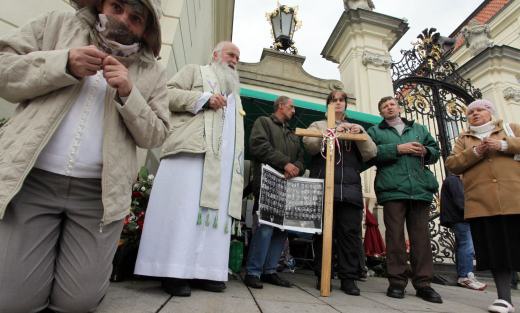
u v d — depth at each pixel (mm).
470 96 7043
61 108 1276
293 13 7020
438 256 5680
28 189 1244
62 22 1409
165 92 1670
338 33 7438
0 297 1154
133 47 1439
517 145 2471
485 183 2539
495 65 7918
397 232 2877
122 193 1382
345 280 2779
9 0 2486
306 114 4738
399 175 2955
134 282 2268
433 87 6945
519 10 9445
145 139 1454
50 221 1298
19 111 1314
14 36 1305
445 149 6398
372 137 3316
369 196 5789
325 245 2576
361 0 7469
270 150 2879
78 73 1232
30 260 1216
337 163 2990
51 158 1284
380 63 6809
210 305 1749
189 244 2076
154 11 1421
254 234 2762
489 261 2463
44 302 1317
